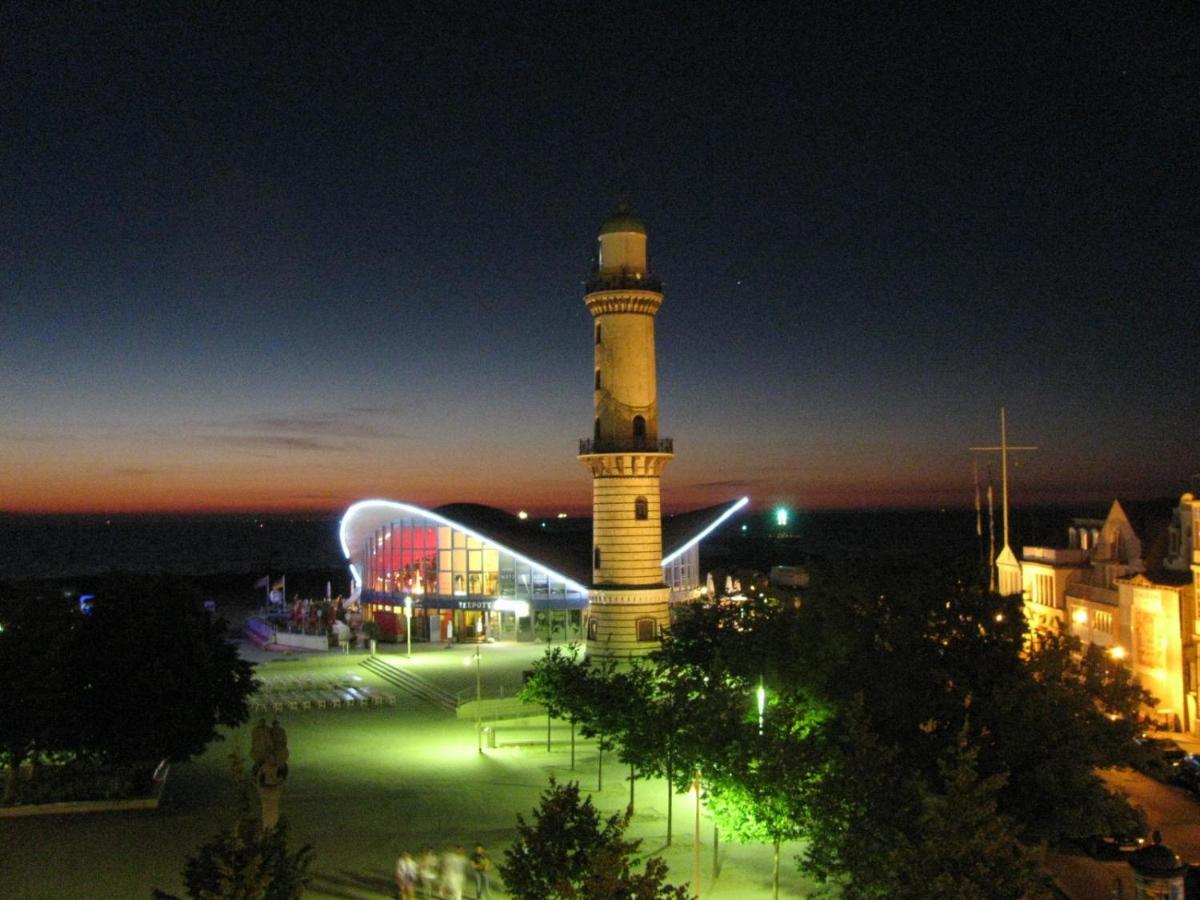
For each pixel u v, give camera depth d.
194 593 54.66
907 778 33.94
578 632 107.38
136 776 53.34
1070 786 39.69
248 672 56.16
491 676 86.25
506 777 57.31
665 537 111.94
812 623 48.22
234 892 26.14
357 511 112.81
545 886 28.72
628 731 45.69
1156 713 66.06
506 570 108.88
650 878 26.78
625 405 75.38
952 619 45.53
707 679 48.94
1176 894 28.64
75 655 51.38
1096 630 76.44
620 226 75.38
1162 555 71.25
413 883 37.88
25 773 54.22
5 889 39.50
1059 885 40.00
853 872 31.72
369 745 65.31
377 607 116.06
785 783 35.56
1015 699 40.88
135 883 40.12
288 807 51.06
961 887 28.03
